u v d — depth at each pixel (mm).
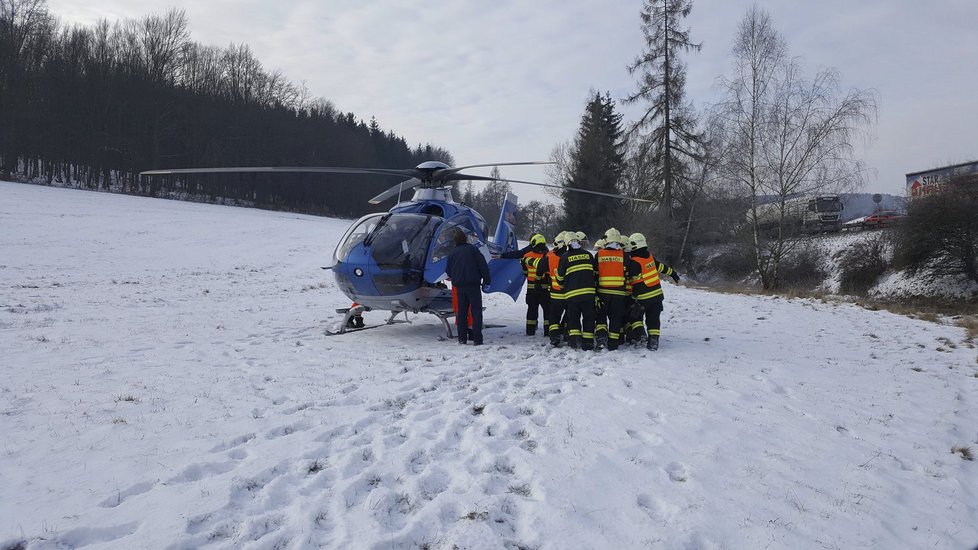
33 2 56156
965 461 4641
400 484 3846
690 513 3547
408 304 9117
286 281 19922
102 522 3156
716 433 4949
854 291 27062
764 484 4008
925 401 6195
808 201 23391
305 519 3299
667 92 32562
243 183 70750
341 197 79375
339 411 5242
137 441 4328
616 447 4523
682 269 35344
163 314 11734
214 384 6020
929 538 3445
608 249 8766
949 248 24469
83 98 56500
